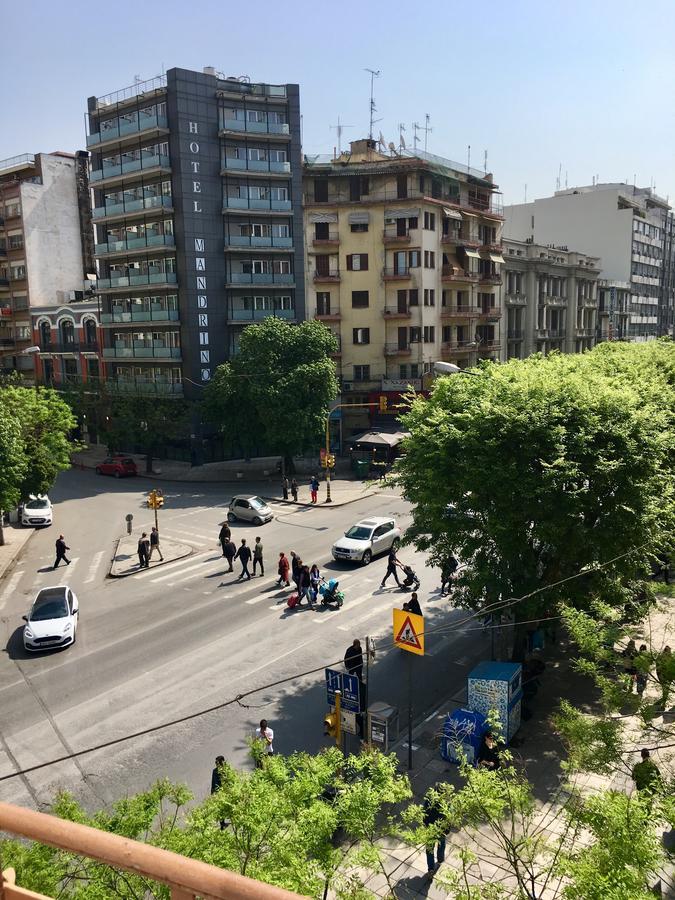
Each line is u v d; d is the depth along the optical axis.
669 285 101.50
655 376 24.70
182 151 50.06
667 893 10.27
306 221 54.28
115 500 42.91
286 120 52.81
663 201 99.25
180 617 23.67
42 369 66.56
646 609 15.32
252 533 34.34
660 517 17.11
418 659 20.72
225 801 8.66
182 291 51.84
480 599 18.23
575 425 16.69
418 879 11.91
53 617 21.72
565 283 73.50
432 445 18.09
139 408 50.62
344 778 11.97
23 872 7.31
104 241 58.00
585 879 7.04
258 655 20.56
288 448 44.59
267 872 7.68
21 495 32.16
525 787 9.33
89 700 18.12
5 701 18.17
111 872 7.48
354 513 38.31
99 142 54.69
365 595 25.44
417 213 53.28
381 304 54.81
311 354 45.06
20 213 64.94
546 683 19.08
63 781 14.79
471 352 60.34
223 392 44.91
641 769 10.06
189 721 17.12
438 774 14.91
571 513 15.94
